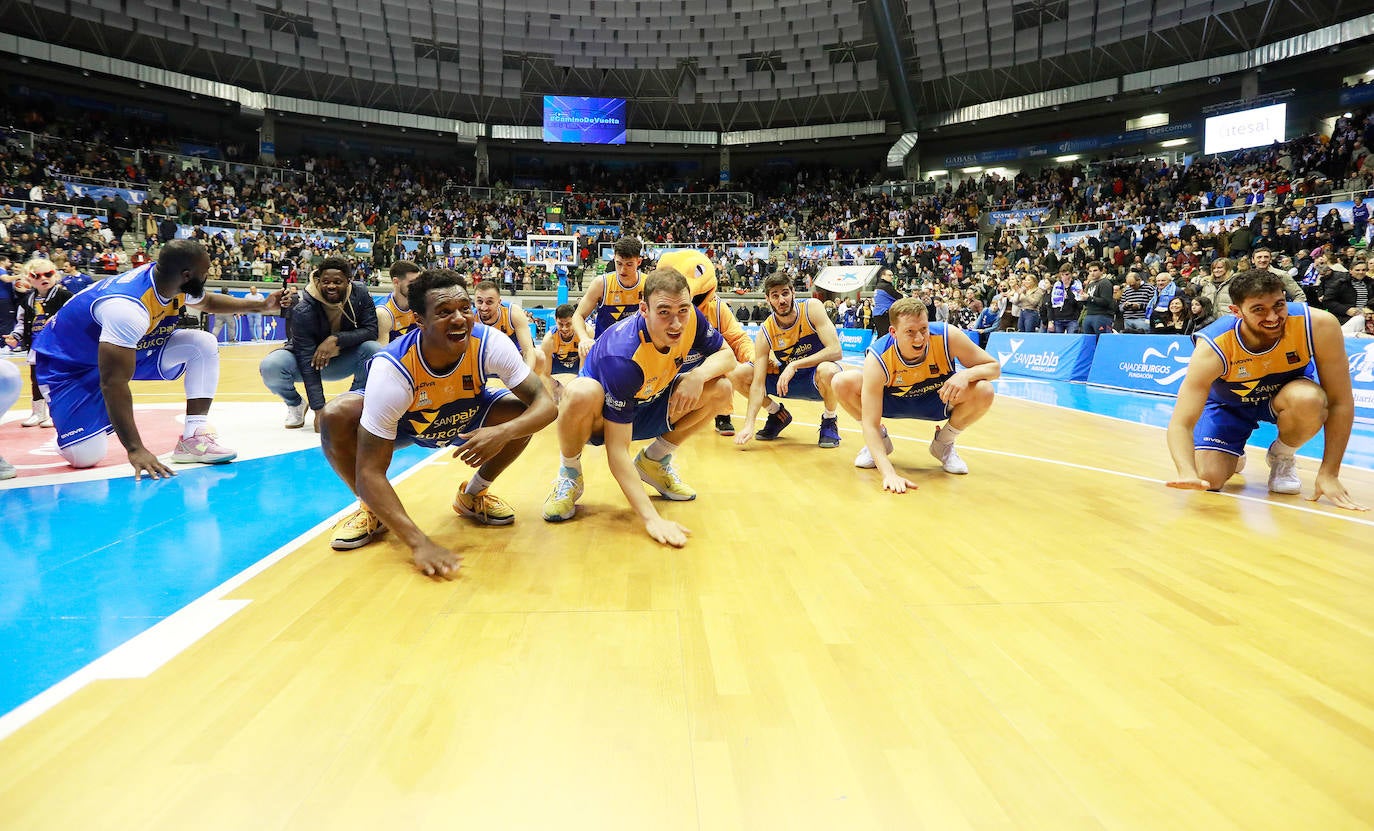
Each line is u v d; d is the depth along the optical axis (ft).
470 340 7.91
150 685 4.96
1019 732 4.44
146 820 3.56
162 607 6.43
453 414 8.39
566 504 9.84
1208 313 27.17
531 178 104.27
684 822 3.61
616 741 4.33
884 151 101.81
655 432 10.57
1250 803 3.74
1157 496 11.23
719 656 5.53
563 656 5.51
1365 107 67.10
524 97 92.32
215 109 86.84
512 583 7.21
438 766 4.06
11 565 7.49
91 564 7.56
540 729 4.46
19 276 18.81
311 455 13.69
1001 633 5.97
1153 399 27.09
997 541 8.72
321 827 3.55
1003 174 94.73
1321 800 3.76
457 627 6.06
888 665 5.38
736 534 9.11
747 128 99.76
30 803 3.67
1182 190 68.33
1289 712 4.69
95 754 4.12
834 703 4.80
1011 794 3.83
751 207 100.17
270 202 78.69
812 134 96.63
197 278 11.78
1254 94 71.31
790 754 4.21
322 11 75.00
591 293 15.61
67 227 55.98
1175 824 3.57
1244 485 12.12
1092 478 12.69
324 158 93.35
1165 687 5.03
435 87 86.33
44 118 74.33
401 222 84.69
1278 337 10.43
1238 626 6.11
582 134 92.68
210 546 8.26
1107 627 6.08
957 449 15.96
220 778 3.92
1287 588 7.04
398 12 77.20
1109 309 34.71
